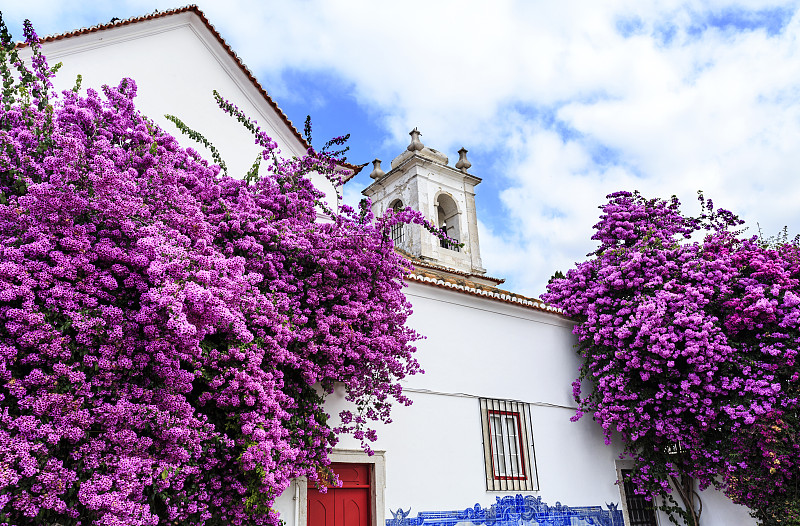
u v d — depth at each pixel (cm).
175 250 423
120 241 439
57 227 410
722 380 812
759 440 764
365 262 630
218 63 915
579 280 995
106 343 403
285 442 496
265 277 580
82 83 746
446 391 775
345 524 643
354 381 588
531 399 869
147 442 403
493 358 850
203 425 464
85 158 437
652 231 1009
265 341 510
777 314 823
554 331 960
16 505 340
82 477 374
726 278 871
